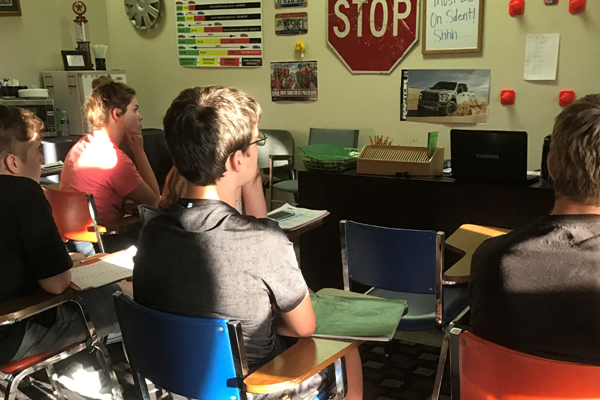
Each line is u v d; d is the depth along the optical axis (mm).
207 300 1218
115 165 2738
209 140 1211
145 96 5688
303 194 3199
